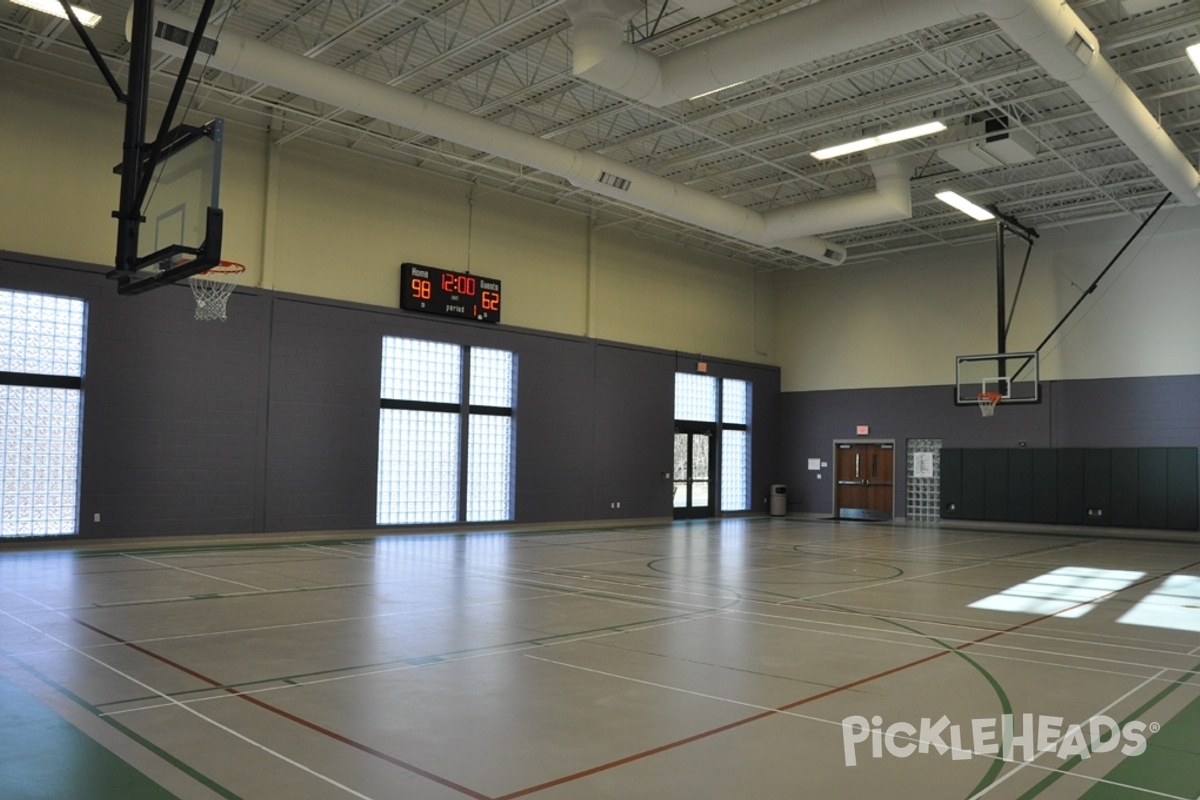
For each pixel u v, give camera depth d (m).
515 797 3.88
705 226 18.92
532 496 20.27
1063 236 21.83
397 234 18.28
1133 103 12.98
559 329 21.22
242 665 6.24
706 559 14.10
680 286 24.27
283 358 16.47
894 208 17.61
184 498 15.20
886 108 15.66
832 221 18.52
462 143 14.64
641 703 5.43
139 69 7.80
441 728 4.85
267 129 16.55
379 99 13.29
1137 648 7.40
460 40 13.89
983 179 19.08
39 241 13.96
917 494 23.95
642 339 23.16
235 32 13.09
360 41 13.95
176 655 6.53
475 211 19.62
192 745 4.51
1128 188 19.56
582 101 15.95
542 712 5.19
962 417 23.22
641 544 16.61
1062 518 21.53
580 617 8.47
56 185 14.16
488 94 16.03
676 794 3.95
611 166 16.48
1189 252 20.16
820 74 14.30
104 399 14.41
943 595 10.36
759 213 19.72
